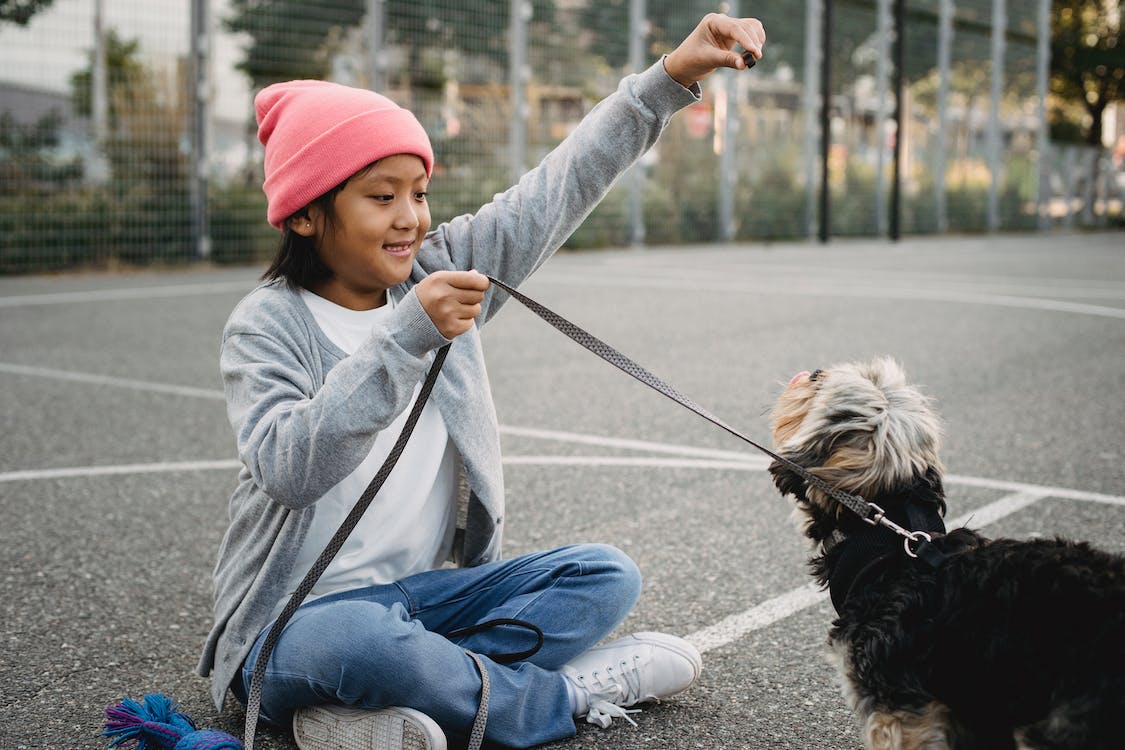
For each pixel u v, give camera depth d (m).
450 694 2.70
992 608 2.28
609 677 3.01
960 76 26.56
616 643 3.08
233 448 5.91
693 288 12.75
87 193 14.00
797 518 2.78
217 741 2.60
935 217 25.84
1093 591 2.19
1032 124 29.05
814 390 2.68
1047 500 4.94
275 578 2.77
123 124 14.12
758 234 21.66
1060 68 33.47
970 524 4.60
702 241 20.72
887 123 24.41
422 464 2.94
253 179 15.37
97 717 3.07
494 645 2.90
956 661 2.31
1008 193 28.31
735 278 13.97
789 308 11.10
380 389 2.45
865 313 10.77
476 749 2.70
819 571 2.70
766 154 21.88
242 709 3.11
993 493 5.05
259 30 15.08
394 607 2.75
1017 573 2.29
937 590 2.38
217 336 9.24
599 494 5.08
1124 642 2.11
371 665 2.61
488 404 3.03
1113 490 5.08
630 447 5.91
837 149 23.38
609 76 18.89
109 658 3.45
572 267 15.32
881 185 24.23
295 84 2.87
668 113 3.08
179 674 3.35
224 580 2.89
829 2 20.83
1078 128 36.22
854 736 2.97
